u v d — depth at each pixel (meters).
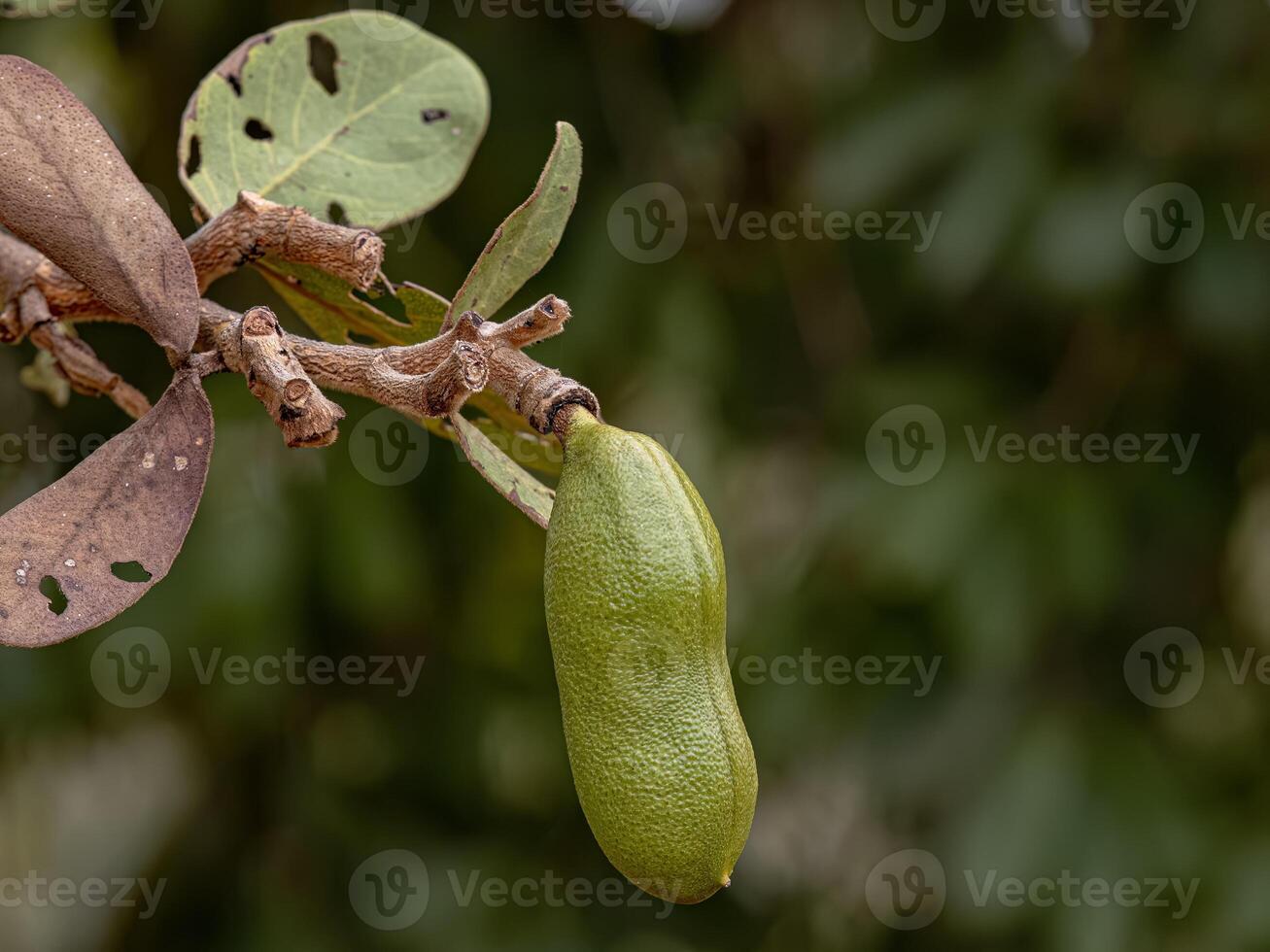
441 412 0.79
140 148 1.86
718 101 1.99
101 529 0.78
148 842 2.19
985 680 1.84
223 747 2.06
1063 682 1.88
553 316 0.79
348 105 0.91
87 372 0.86
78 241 0.78
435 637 2.08
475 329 0.79
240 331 0.79
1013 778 1.76
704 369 1.93
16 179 0.78
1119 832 1.73
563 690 0.78
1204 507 1.85
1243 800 1.85
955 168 1.78
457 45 1.90
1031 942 1.83
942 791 1.81
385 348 0.80
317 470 1.83
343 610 1.83
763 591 1.96
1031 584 1.71
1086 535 1.73
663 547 0.78
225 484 1.78
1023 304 1.92
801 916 2.08
